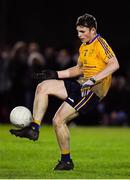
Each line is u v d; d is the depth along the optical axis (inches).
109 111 1433.3
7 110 1434.5
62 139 700.7
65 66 1349.7
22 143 977.5
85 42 706.2
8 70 1409.9
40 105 684.1
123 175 681.6
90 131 1240.2
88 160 799.1
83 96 692.7
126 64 1545.3
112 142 1013.8
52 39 1758.1
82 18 701.9
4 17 1670.8
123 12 1752.0
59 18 1768.0
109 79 703.1
